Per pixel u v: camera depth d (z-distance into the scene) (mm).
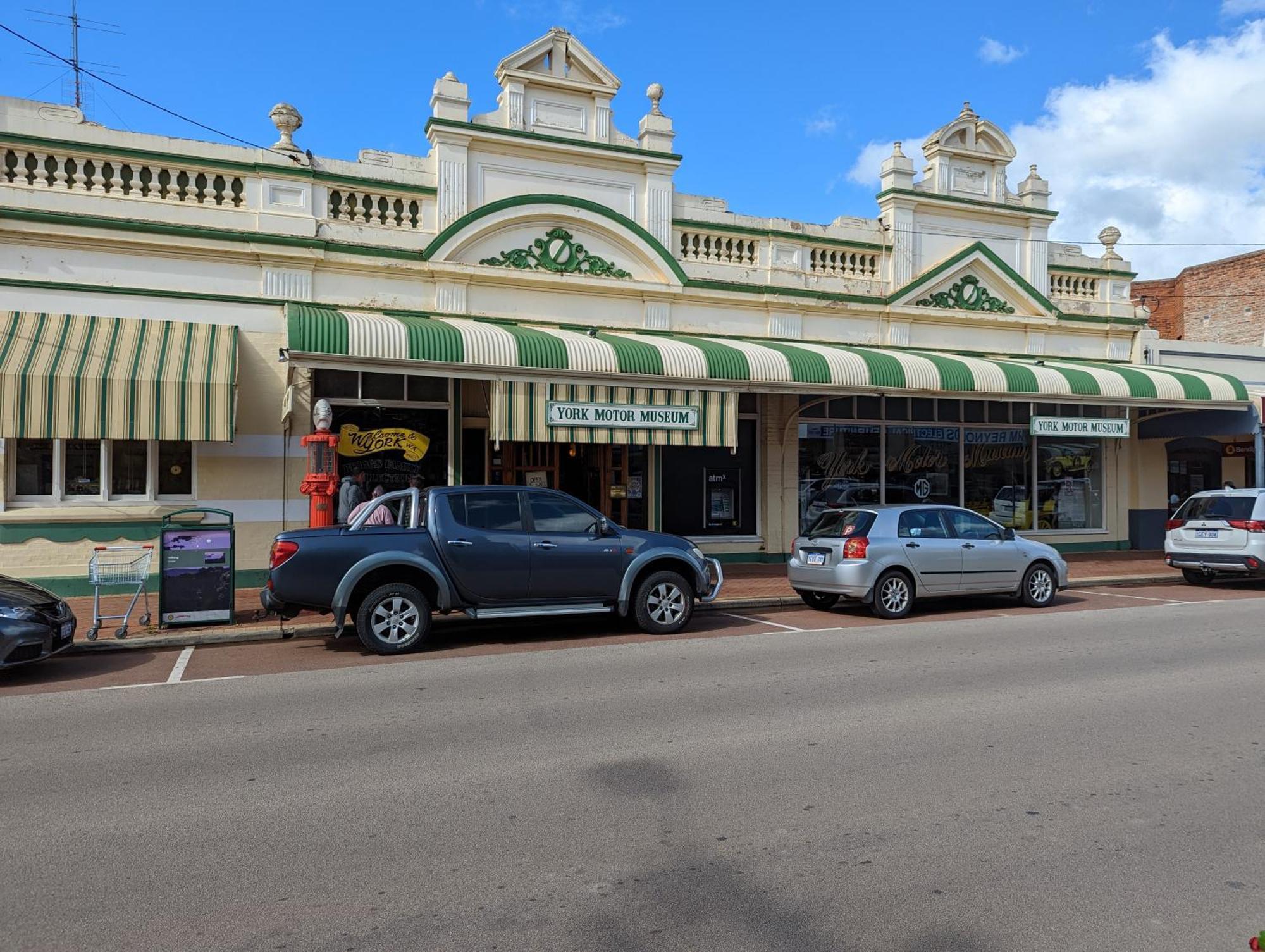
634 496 16828
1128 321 20828
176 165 13570
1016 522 19984
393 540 9930
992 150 19547
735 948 3717
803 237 17750
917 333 18812
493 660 9484
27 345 12141
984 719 7039
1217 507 15781
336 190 14562
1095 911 4012
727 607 13211
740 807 5223
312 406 14195
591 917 3963
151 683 8547
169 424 12180
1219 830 4887
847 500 18297
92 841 4789
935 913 3998
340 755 6223
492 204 15141
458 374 12883
